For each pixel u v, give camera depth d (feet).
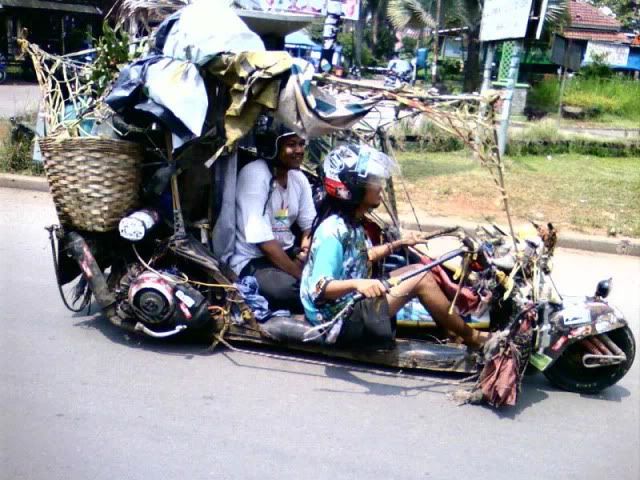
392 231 15.10
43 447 10.57
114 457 10.43
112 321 13.93
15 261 19.02
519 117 56.03
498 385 12.25
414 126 36.01
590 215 27.40
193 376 13.01
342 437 11.36
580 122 57.06
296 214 14.78
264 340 13.75
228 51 12.46
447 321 13.00
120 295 13.84
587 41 86.79
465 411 12.49
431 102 12.27
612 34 97.04
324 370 13.60
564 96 62.39
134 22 16.74
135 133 13.46
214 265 13.47
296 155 13.87
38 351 13.62
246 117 12.53
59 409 11.64
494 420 12.28
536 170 35.17
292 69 12.30
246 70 12.21
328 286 12.32
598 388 13.57
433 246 23.18
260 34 16.74
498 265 12.81
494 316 13.61
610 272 22.30
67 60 15.21
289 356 14.01
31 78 79.92
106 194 13.01
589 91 63.87
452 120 12.14
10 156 29.07
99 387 12.41
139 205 13.67
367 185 12.34
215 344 13.97
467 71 66.03
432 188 29.81
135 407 11.84
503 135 37.27
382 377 13.46
